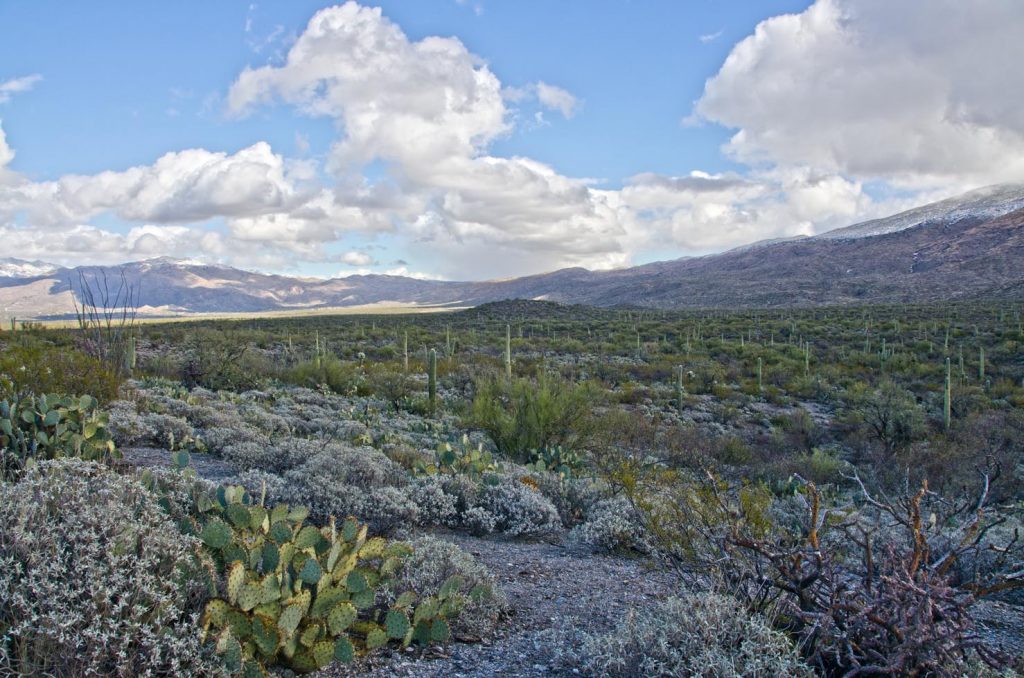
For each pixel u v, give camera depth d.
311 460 7.85
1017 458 16.19
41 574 3.07
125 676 2.96
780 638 3.59
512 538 7.37
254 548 3.96
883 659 3.37
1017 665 3.71
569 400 13.98
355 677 3.70
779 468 14.91
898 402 23.48
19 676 2.83
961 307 92.50
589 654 3.83
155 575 3.44
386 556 4.56
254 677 3.31
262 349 44.00
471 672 3.84
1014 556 5.82
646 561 5.65
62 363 11.07
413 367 31.78
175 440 10.09
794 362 42.00
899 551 3.98
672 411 27.72
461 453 10.52
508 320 92.94
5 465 6.54
